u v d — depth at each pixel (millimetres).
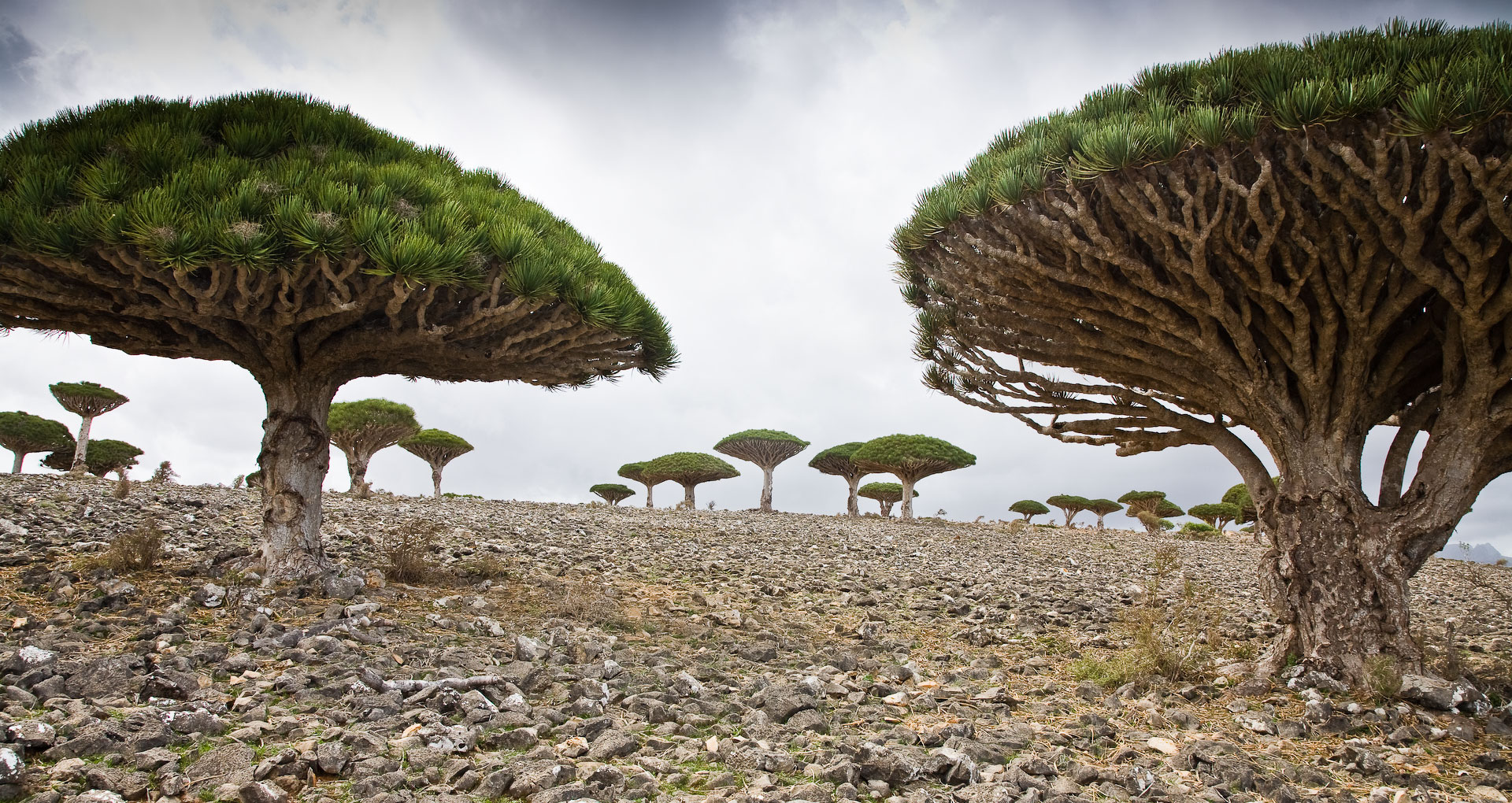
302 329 7426
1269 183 5137
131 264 5785
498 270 6938
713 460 42094
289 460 7609
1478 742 4934
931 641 7695
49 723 3443
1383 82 4750
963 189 6805
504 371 8938
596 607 7363
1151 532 28125
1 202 5785
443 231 6414
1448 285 5301
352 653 5121
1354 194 5094
